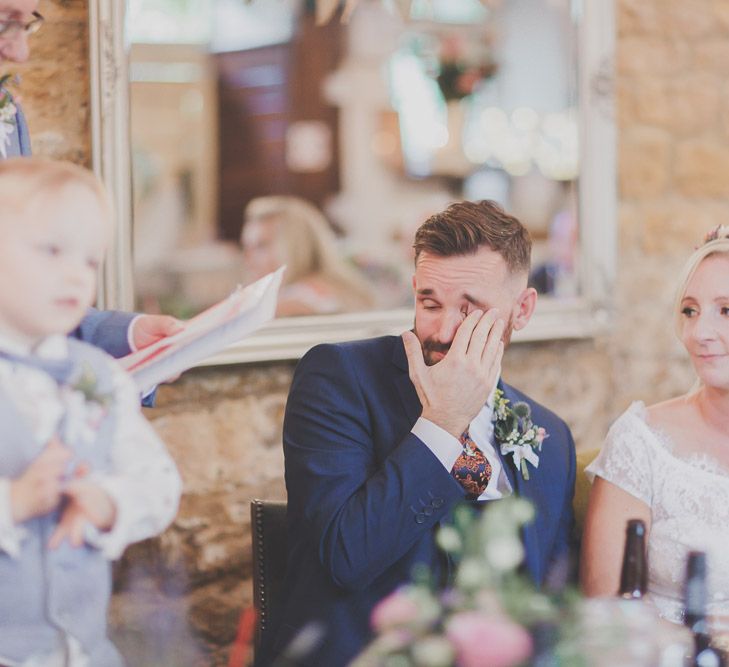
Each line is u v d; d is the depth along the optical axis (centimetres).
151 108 318
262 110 339
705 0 415
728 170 418
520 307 239
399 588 220
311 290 347
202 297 329
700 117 416
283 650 226
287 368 350
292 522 235
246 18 334
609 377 404
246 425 343
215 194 331
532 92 381
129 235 313
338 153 354
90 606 153
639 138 408
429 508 215
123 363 171
